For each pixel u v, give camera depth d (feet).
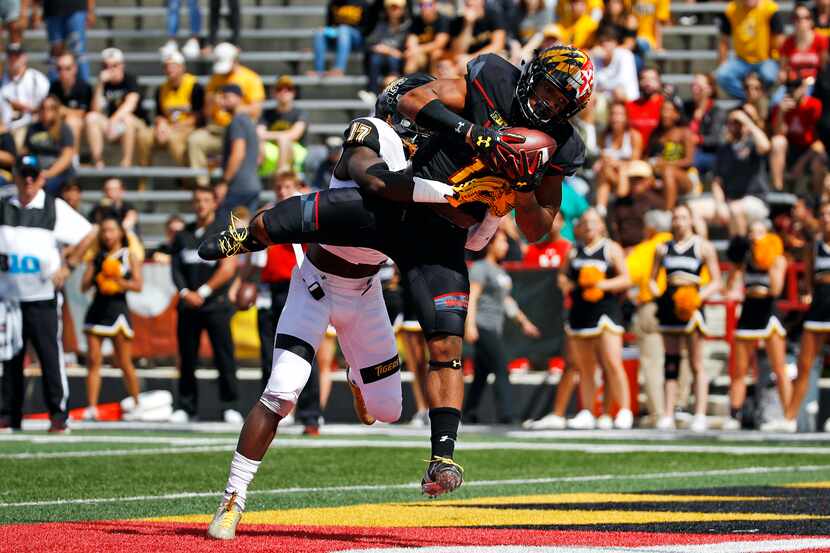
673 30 187.21
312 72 190.08
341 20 189.26
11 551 40.63
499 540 44.27
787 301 130.41
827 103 147.95
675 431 119.14
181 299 131.85
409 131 46.19
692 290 121.29
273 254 112.78
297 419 128.26
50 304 112.37
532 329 136.36
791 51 158.10
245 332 146.51
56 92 178.19
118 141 178.19
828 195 129.59
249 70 189.98
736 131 146.51
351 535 45.75
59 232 112.27
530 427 126.31
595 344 123.13
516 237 142.20
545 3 183.52
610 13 163.43
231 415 134.00
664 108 147.84
